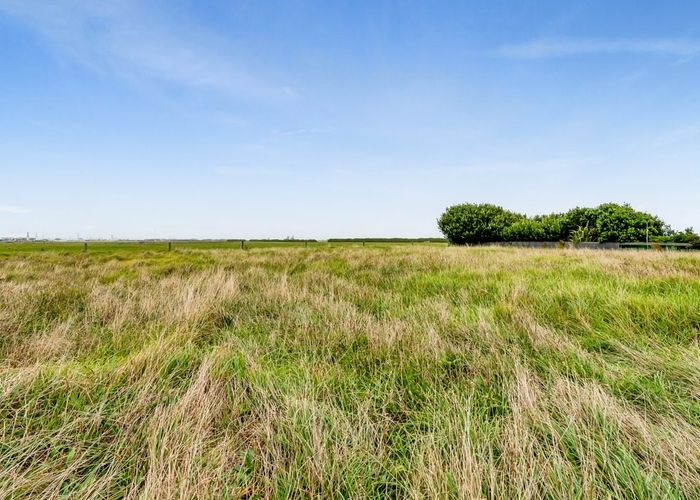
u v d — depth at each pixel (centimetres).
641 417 221
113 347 360
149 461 180
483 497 154
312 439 192
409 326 401
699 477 167
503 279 689
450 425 205
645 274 666
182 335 370
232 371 285
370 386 275
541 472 167
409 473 177
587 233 2934
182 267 1009
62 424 206
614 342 340
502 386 265
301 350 352
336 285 691
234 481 176
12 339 376
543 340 344
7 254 1716
